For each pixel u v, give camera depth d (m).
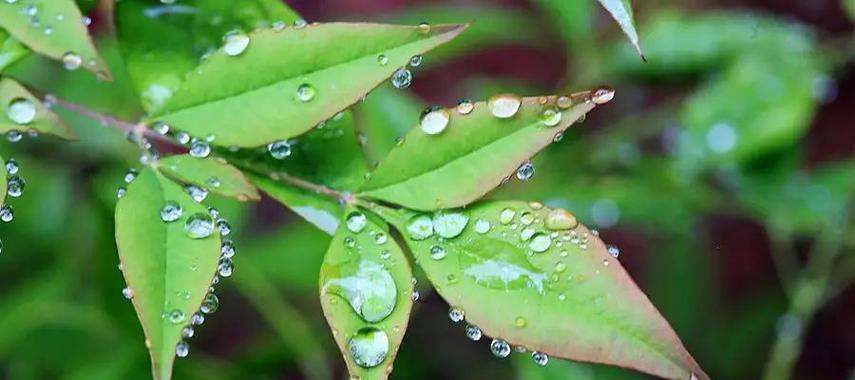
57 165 0.37
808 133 0.46
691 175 0.35
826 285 0.38
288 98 0.23
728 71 0.35
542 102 0.23
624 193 0.34
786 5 0.47
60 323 0.36
